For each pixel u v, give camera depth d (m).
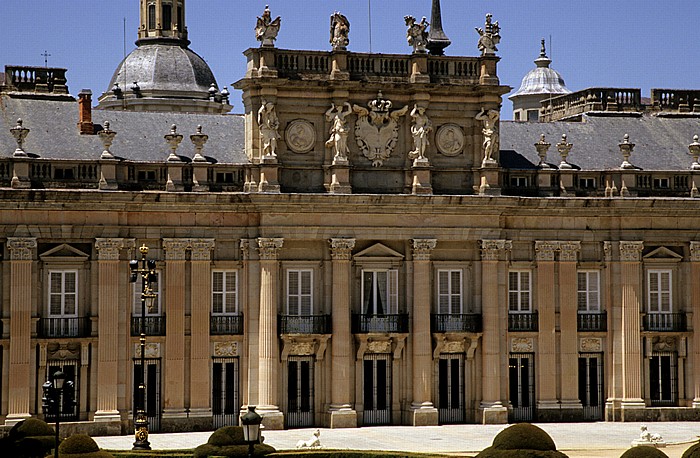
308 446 75.94
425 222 90.56
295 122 89.31
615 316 94.06
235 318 88.31
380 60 90.62
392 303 90.62
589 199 92.94
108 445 79.62
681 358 94.94
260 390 87.75
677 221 94.94
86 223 85.00
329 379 89.25
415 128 90.38
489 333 91.25
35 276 84.38
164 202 86.25
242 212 88.25
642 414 93.56
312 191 89.56
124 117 92.44
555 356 93.31
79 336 84.81
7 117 89.69
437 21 99.62
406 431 87.00
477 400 91.62
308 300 89.56
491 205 90.88
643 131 102.12
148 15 134.88
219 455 70.12
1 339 83.31
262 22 88.62
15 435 73.19
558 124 101.06
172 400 86.81
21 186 83.88
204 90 133.50
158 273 87.00
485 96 91.56
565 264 93.56
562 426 90.62
